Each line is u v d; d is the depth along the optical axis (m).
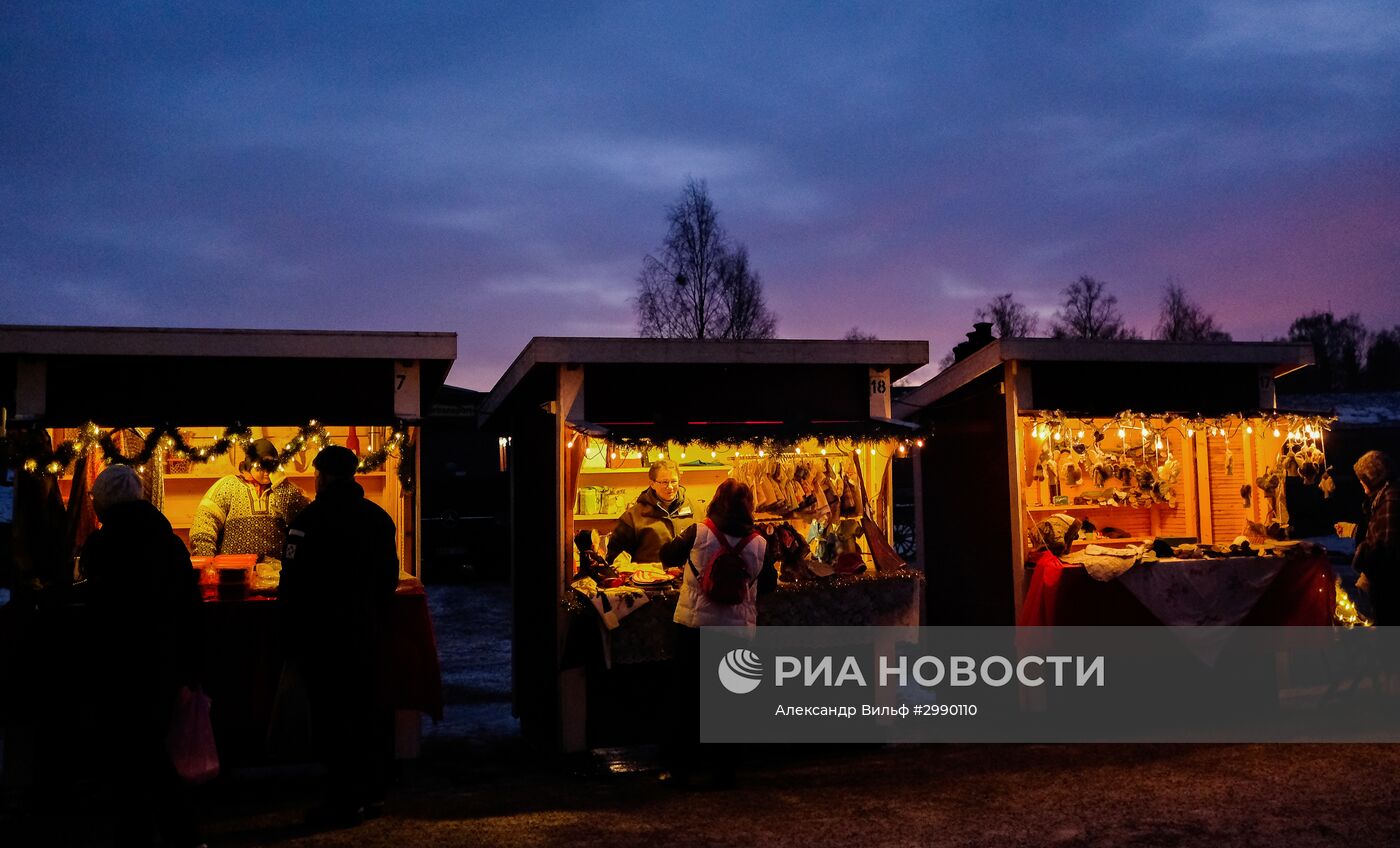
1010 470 7.33
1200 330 40.59
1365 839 4.18
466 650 10.93
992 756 6.08
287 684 5.35
